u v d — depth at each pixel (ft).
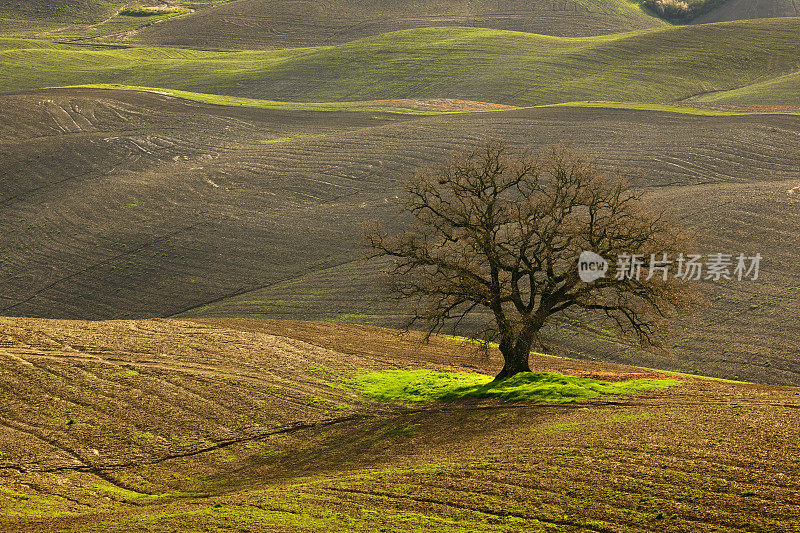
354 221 442.09
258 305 359.66
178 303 372.17
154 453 159.74
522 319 186.60
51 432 167.32
